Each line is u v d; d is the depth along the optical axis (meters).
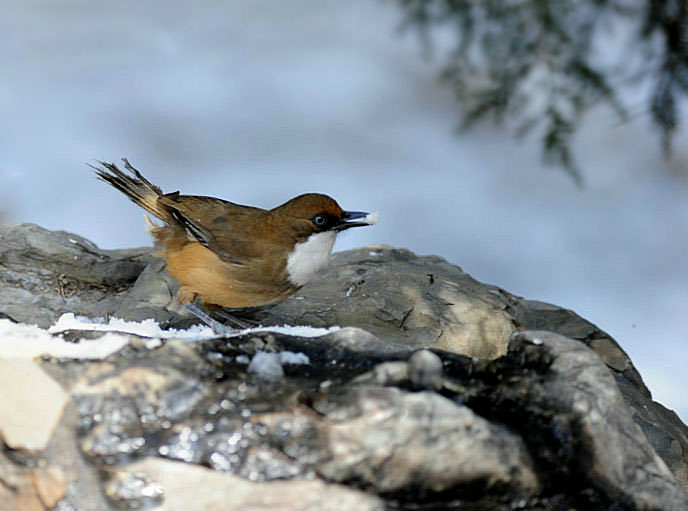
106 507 5.37
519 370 6.48
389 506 5.51
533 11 12.89
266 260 9.34
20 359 6.08
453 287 10.19
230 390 6.04
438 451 5.53
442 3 13.51
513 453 5.71
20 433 5.55
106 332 6.96
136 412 5.80
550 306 10.71
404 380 6.06
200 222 9.47
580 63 12.70
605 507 5.79
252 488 5.45
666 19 12.39
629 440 6.09
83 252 10.88
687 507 5.79
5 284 10.12
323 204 9.35
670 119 12.60
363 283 10.17
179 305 10.02
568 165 12.74
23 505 5.41
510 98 13.02
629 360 10.00
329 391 5.89
